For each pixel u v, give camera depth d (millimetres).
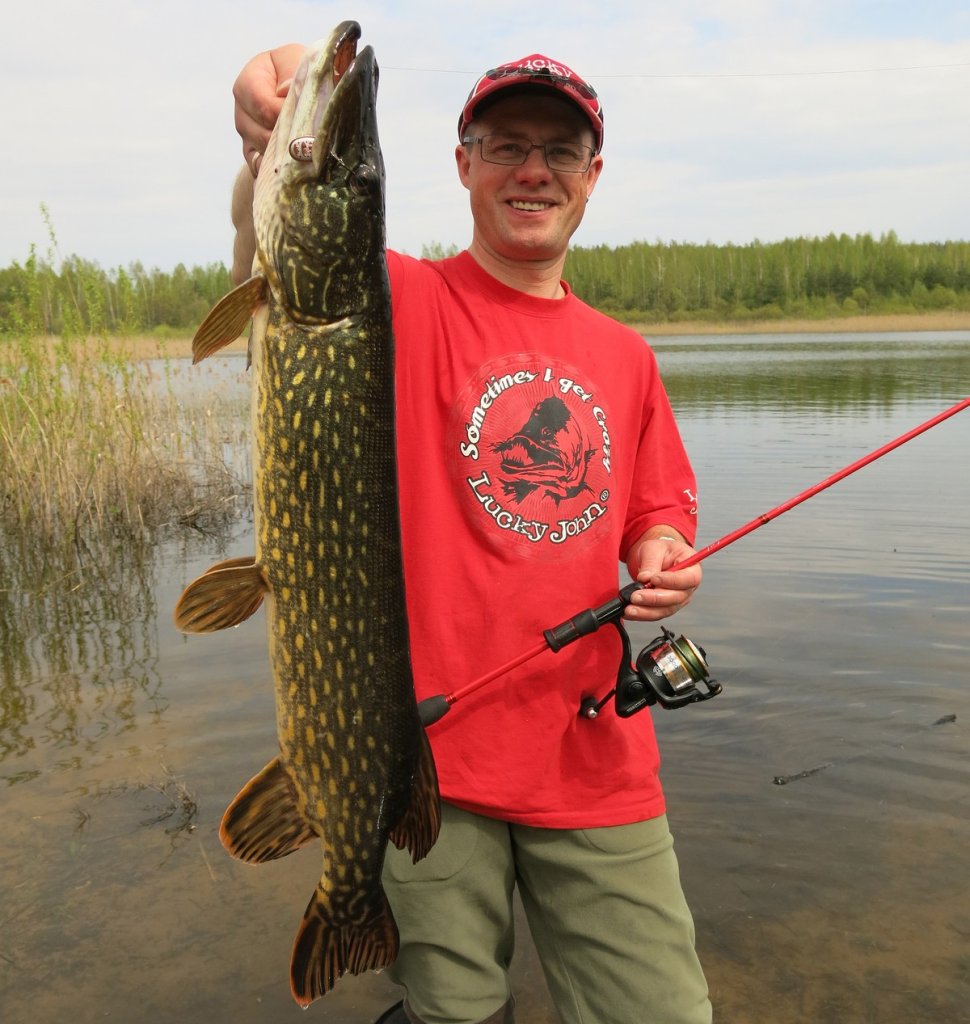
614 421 2664
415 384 2465
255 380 2119
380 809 2244
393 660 2238
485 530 2453
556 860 2512
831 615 6621
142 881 3723
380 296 2166
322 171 2059
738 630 6344
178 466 10695
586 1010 2541
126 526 9719
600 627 2549
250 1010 3084
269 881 3764
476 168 2543
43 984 3164
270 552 2135
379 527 2201
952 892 3639
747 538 8742
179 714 5184
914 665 5715
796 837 4012
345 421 2137
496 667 2447
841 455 13227
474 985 2498
